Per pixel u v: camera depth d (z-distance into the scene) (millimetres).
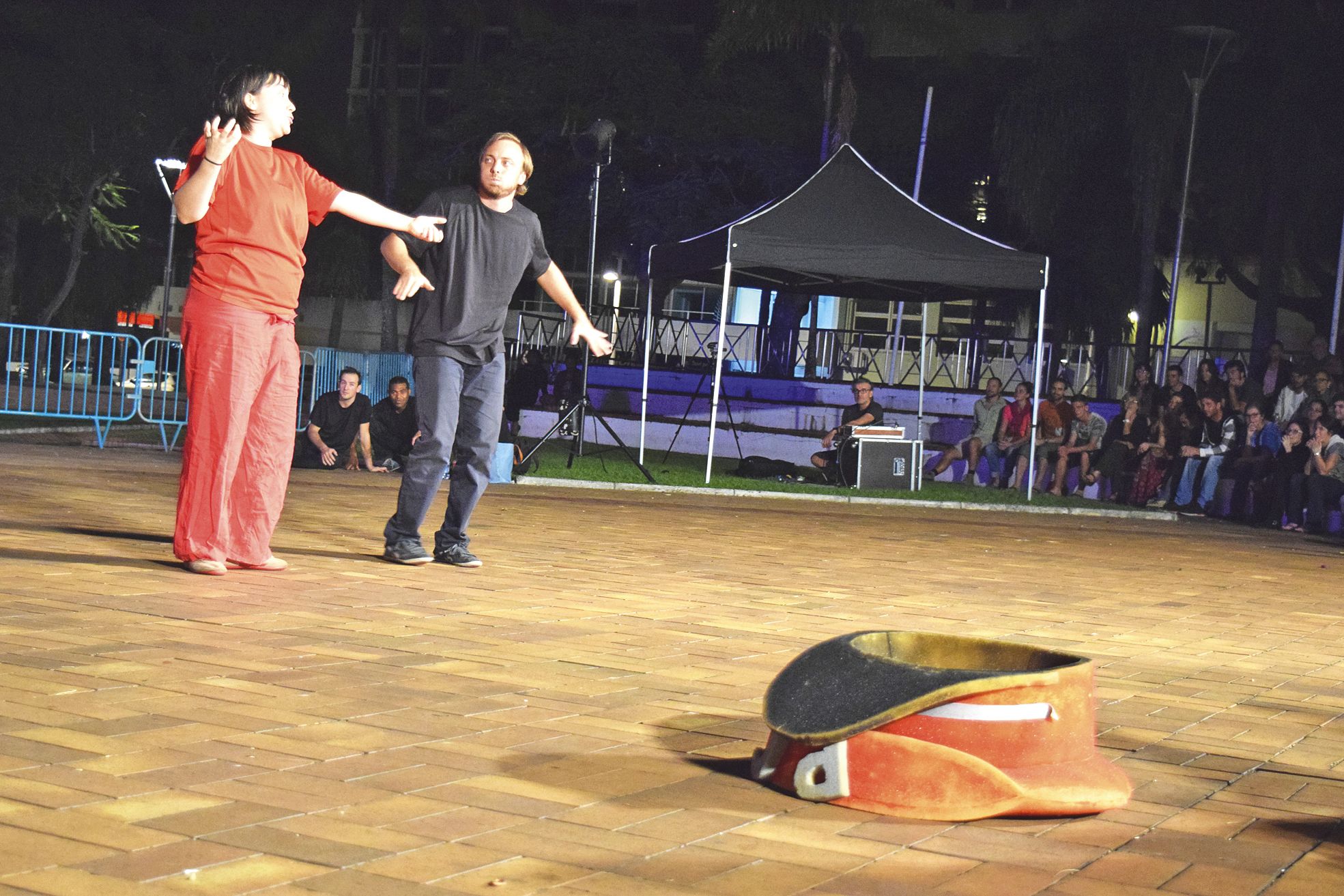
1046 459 16016
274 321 5324
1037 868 2318
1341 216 23094
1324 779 3074
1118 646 4992
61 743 2736
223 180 5176
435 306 5723
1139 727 3527
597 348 5996
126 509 7488
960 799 2582
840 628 4906
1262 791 2932
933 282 13875
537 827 2406
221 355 5199
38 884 1979
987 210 25859
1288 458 14008
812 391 20438
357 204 5367
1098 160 23844
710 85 26250
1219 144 22484
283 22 33625
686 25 31250
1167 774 3041
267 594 4859
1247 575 8344
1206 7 21828
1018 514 13180
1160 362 21375
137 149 31688
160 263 37406
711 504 11461
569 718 3258
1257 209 23766
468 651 4012
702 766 2896
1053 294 24453
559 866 2203
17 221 32688
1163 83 21781
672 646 4316
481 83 27891
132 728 2891
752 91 26031
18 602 4316
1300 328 31297
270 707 3160
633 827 2438
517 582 5629
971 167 26047
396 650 3949
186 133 32531
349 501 9188
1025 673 2643
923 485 15820
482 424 5914
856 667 2768
